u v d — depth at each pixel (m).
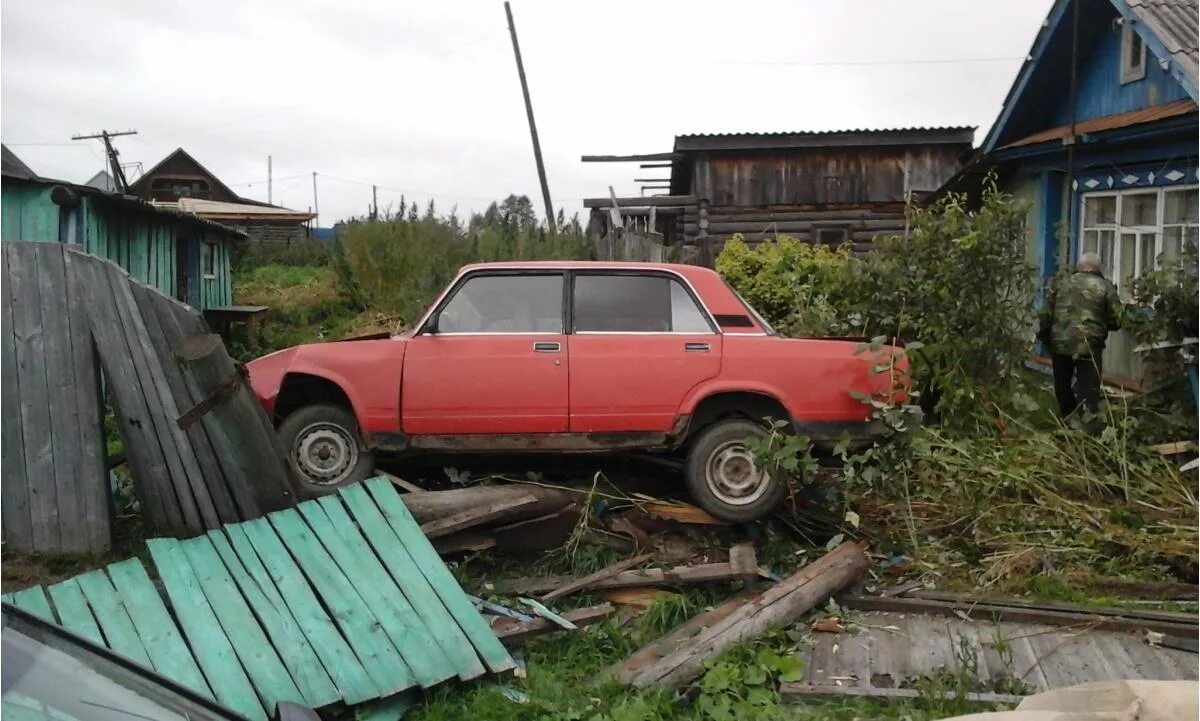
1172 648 5.45
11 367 6.49
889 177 20.39
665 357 6.69
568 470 7.47
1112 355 11.31
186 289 17.31
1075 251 12.31
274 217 31.42
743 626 5.48
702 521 6.74
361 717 4.76
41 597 5.16
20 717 2.29
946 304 8.36
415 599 5.37
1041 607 5.84
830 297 9.16
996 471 6.99
